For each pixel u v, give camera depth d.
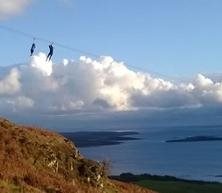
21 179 25.94
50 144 35.19
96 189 33.66
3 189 23.00
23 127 37.03
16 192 23.58
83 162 35.53
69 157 35.16
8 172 25.94
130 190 38.34
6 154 29.84
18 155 31.02
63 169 33.72
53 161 33.50
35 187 26.05
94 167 35.53
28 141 33.44
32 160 32.03
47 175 29.92
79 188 30.09
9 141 31.88
